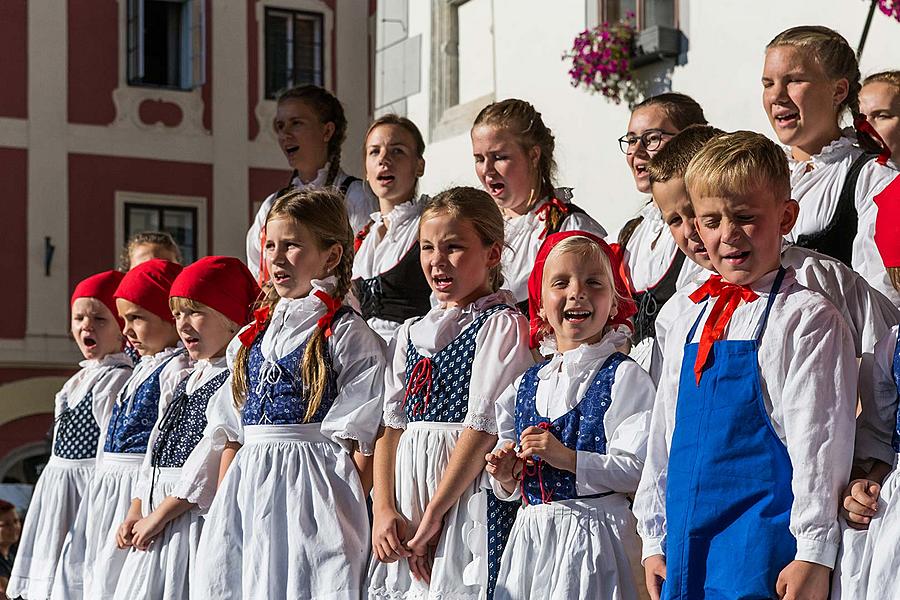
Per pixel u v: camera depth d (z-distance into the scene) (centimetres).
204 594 532
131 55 2289
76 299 731
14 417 2197
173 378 643
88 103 2269
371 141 645
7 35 2231
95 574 648
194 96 2331
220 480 569
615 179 1064
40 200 2231
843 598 357
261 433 536
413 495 493
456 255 502
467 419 480
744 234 378
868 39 861
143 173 2294
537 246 559
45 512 716
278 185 2372
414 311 611
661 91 1023
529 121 575
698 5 992
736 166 376
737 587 368
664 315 458
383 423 521
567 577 429
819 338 370
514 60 1173
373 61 2445
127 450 665
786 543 366
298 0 2403
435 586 476
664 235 520
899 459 361
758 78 940
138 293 680
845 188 479
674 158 436
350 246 557
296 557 514
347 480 522
